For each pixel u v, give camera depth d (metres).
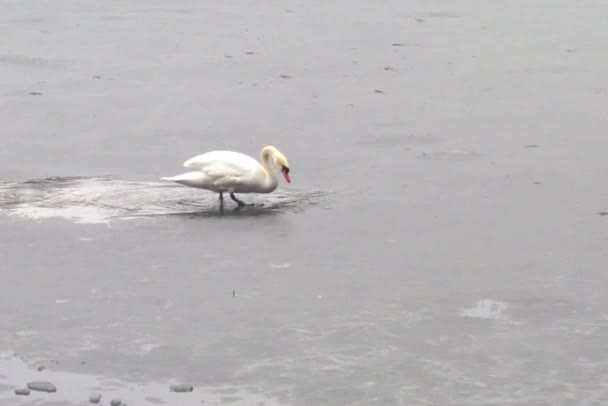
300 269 15.34
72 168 19.81
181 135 22.09
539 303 14.28
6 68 27.55
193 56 28.86
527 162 20.25
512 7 35.91
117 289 14.70
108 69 27.50
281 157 17.02
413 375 12.48
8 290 14.68
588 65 28.12
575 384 12.27
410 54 29.19
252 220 17.08
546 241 16.38
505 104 24.45
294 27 32.44
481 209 17.75
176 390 12.19
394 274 15.20
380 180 19.22
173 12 34.66
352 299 14.42
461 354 12.95
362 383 12.31
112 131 22.30
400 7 35.75
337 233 16.64
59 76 26.81
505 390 12.16
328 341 13.28
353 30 32.09
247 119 23.25
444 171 19.72
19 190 18.42
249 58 28.62
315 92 25.42
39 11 34.66
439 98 24.95
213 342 13.26
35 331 13.53
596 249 16.05
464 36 31.47
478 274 15.20
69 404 11.88
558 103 24.52
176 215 17.25
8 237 16.34
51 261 15.56
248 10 35.03
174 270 15.28
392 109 24.00
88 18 33.66
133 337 13.38
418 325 13.69
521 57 29.02
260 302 14.32
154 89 25.64
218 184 17.08
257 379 12.42
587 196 18.34
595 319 13.82
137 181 19.02
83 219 17.05
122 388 12.23
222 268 15.34
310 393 12.12
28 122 22.89
